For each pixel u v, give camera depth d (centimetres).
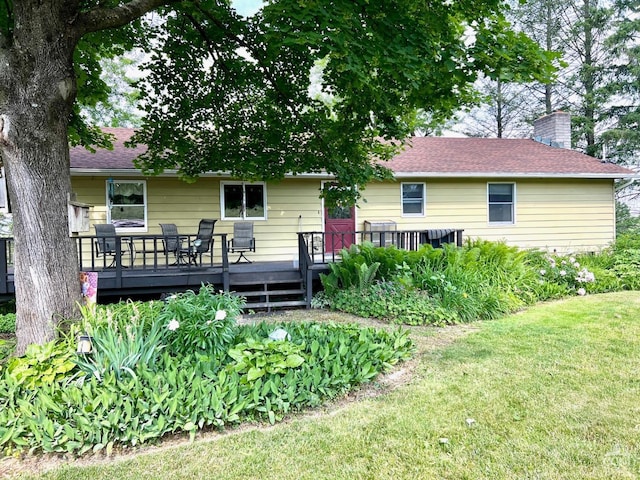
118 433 253
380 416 283
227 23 557
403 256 699
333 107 623
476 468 220
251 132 719
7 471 231
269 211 984
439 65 407
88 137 682
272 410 289
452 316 559
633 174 1122
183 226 928
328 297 680
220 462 233
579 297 743
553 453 232
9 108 327
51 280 349
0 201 383
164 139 720
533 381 335
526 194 1123
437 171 1045
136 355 304
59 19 340
